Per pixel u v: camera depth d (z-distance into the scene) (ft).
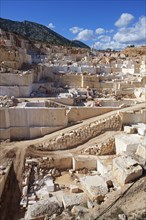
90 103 119.96
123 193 56.95
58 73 154.40
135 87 147.13
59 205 58.85
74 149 93.20
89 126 97.81
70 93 130.00
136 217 46.98
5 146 91.45
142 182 60.85
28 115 98.22
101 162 81.71
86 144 94.17
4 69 124.06
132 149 82.74
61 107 107.14
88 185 63.82
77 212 51.57
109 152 92.84
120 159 69.10
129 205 52.26
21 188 72.69
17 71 125.80
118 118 100.89
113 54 290.97
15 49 149.28
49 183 75.20
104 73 172.04
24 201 66.18
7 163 82.23
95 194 58.80
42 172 82.64
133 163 65.46
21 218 58.49
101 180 67.10
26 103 106.42
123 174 61.87
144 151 75.77
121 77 161.89
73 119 104.32
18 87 117.91
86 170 84.58
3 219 61.05
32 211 55.62
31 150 90.07
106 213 49.83
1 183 68.95
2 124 95.71
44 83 135.95
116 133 97.81
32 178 79.10
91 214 49.88
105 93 140.87
